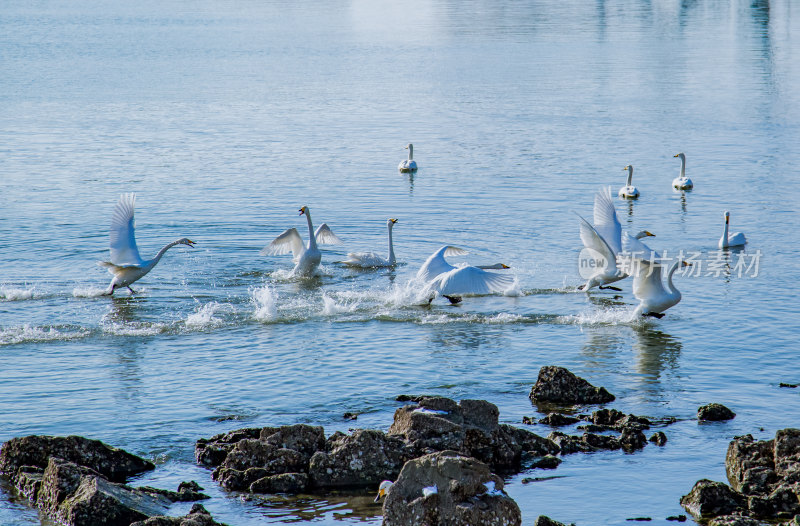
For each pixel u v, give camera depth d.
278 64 88.81
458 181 41.22
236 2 187.25
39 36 115.44
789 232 33.09
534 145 49.72
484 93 69.12
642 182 41.50
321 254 30.52
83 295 25.91
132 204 26.42
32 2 184.62
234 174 42.44
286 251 29.17
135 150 47.75
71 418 17.78
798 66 82.44
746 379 19.94
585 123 56.25
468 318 24.33
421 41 110.62
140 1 189.38
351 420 17.75
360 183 40.88
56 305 25.03
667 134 52.59
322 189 39.66
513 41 109.00
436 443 15.61
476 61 89.69
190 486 15.01
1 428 17.27
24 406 18.36
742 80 74.25
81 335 22.72
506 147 49.16
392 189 39.69
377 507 14.45
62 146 48.44
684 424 17.61
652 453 16.34
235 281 27.66
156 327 23.34
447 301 25.95
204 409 18.30
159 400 18.75
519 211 35.97
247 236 32.47
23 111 60.09
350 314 24.59
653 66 83.88
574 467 15.83
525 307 25.38
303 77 79.38
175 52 99.69
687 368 20.66
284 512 14.27
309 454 15.85
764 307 25.02
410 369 20.59
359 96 68.38
